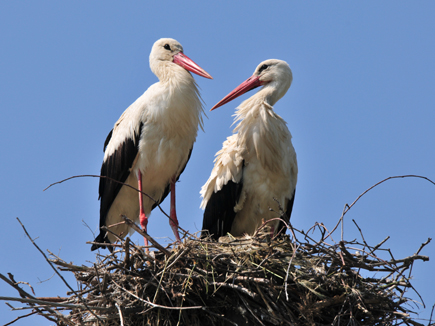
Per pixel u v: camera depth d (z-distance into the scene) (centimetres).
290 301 1034
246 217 1378
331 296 1045
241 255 1062
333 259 1042
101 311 1024
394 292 1044
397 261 1008
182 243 1054
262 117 1362
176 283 1034
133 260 1040
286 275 988
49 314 1017
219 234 1395
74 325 1020
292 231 1040
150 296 1037
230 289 1050
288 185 1372
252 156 1351
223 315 1041
